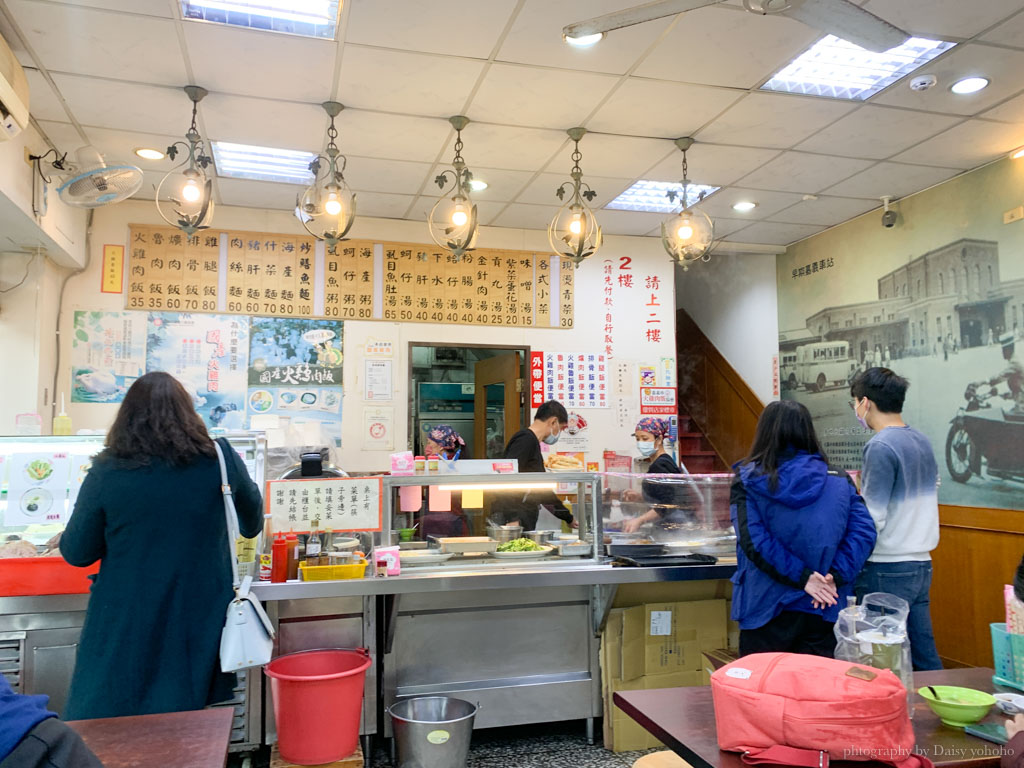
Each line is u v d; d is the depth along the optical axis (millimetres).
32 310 4484
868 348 5449
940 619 4723
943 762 1355
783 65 3344
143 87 3500
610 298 5949
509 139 4137
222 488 2184
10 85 2875
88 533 2062
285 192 4902
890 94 3646
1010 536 4289
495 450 6516
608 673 3166
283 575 2816
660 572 3096
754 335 6656
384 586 2807
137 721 1530
